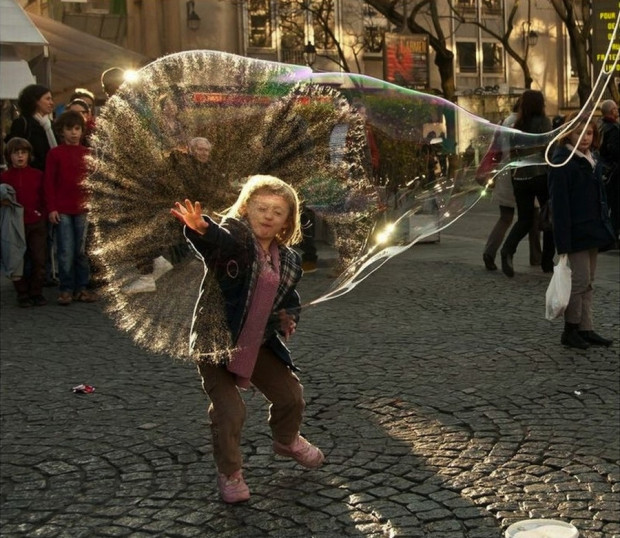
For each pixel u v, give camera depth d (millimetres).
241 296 3277
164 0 30062
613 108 10250
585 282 5848
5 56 11281
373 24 32688
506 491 3572
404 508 3436
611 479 3672
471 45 34812
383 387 5113
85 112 8711
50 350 6312
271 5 31266
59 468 3967
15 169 8062
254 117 3340
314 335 6543
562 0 23234
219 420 3484
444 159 4477
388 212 4227
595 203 5770
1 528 3357
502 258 9156
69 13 28734
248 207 3275
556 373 5352
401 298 8000
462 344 6156
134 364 5824
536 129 8242
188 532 3285
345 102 3639
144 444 4254
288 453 3750
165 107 3186
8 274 7895
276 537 3225
